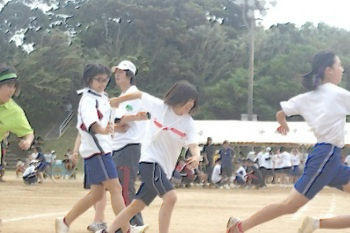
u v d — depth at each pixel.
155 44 59.81
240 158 27.06
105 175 6.61
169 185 6.14
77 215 6.84
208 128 28.14
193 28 62.03
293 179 27.16
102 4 60.69
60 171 29.58
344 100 6.08
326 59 6.20
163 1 61.06
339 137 6.05
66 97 53.88
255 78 56.62
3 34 58.03
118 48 59.84
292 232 8.42
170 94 6.12
